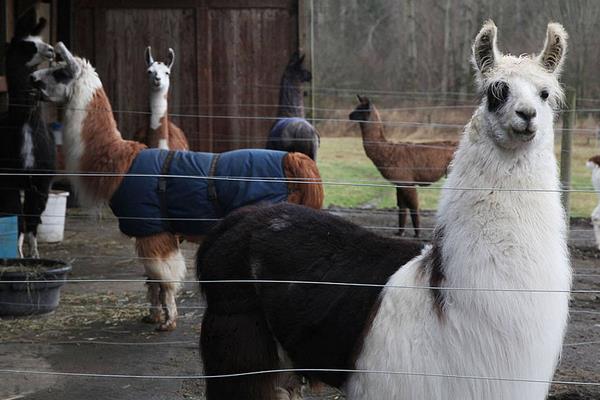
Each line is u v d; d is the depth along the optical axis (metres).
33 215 8.91
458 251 3.38
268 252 3.92
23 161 8.74
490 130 3.39
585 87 19.53
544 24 21.38
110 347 6.25
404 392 3.38
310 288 3.76
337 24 23.38
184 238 6.72
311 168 6.28
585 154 15.30
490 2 22.36
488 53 3.53
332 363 3.71
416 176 10.77
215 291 4.05
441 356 3.34
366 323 3.56
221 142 13.69
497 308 3.27
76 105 6.95
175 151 6.63
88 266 8.91
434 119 20.67
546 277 3.31
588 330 6.64
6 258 7.59
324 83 23.38
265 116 13.66
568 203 9.14
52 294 7.05
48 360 5.96
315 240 3.89
